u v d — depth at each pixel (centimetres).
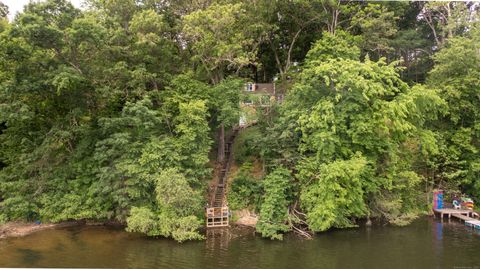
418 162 2783
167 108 2491
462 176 2758
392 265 1761
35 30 1977
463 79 2661
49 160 2442
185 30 2516
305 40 4034
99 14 2659
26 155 2341
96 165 2389
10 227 2300
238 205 2569
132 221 2056
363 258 1856
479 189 2734
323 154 2227
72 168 2406
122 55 2530
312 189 2178
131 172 2155
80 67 2392
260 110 2731
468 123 2805
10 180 2408
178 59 2848
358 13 3225
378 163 2420
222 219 2412
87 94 2495
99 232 2284
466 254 1900
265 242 2125
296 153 2436
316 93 2384
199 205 2325
